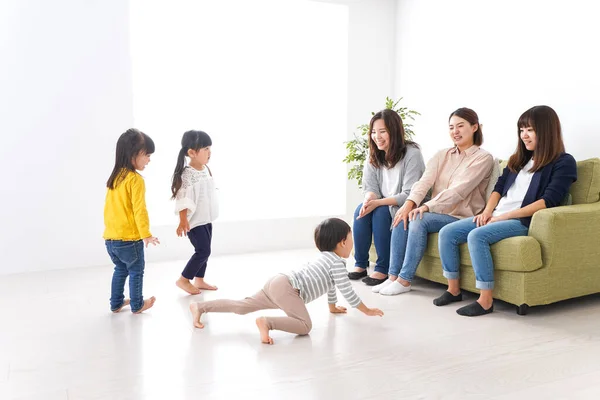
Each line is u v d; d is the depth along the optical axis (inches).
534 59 143.0
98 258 158.9
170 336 96.7
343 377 78.9
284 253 176.1
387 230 134.7
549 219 105.1
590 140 129.9
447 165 132.3
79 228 155.9
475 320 105.3
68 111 151.4
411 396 72.7
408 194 134.8
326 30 198.8
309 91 202.2
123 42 155.7
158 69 182.1
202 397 72.6
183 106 187.0
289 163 206.2
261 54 196.1
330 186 201.0
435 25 178.4
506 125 153.1
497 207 119.3
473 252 108.3
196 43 185.9
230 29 189.9
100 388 75.6
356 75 192.5
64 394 73.7
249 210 203.2
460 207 128.3
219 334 97.7
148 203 181.3
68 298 122.6
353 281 138.6
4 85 144.2
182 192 121.6
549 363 83.9
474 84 163.3
